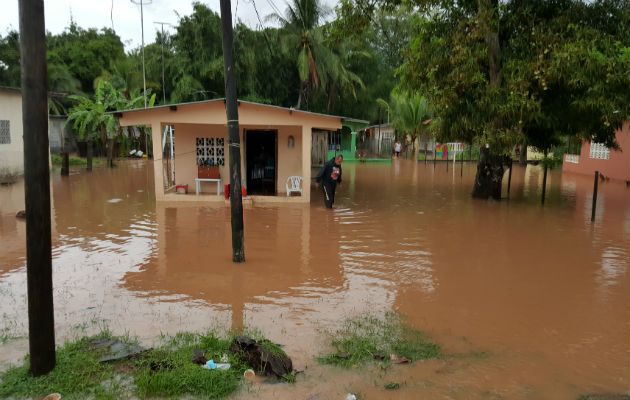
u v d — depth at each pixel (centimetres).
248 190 1509
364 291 589
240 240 705
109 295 560
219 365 372
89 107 2381
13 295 555
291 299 555
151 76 3338
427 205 1301
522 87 1035
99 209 1178
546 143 1384
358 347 424
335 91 3634
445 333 466
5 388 338
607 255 777
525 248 820
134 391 337
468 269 692
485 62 1195
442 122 1236
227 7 643
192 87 3105
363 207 1259
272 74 3400
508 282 632
